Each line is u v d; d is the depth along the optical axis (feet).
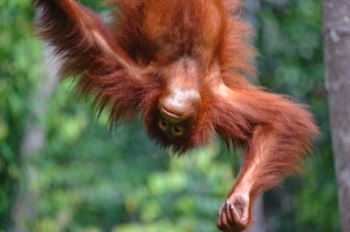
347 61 38.47
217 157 77.41
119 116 33.53
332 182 71.82
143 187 89.45
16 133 65.87
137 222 96.43
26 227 70.18
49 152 75.87
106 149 92.48
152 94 32.24
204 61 32.68
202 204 80.79
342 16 38.52
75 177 86.63
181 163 82.02
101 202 89.97
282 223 87.97
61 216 81.25
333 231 74.33
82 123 79.05
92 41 33.19
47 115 73.36
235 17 34.86
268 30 70.95
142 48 32.94
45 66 69.77
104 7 36.91
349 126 38.52
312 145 34.71
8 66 64.03
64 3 32.94
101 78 33.19
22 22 61.36
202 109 32.24
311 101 71.00
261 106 34.32
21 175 65.98
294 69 70.64
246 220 32.24
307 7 71.92
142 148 93.35
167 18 32.45
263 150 33.91
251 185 33.24
